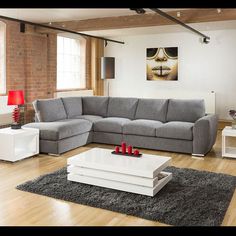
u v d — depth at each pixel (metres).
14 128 5.38
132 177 3.64
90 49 9.77
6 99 6.72
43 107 6.16
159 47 9.38
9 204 3.38
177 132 5.60
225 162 5.15
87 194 3.64
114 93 10.20
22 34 7.18
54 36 8.16
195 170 4.63
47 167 4.77
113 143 6.24
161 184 3.78
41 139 5.52
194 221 3.00
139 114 6.64
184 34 9.02
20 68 7.20
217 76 8.77
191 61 9.02
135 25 6.27
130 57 9.84
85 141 6.23
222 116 8.80
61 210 3.25
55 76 8.30
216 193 3.70
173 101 6.43
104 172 3.81
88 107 7.22
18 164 4.91
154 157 4.09
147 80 9.65
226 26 7.97
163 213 3.15
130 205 3.34
